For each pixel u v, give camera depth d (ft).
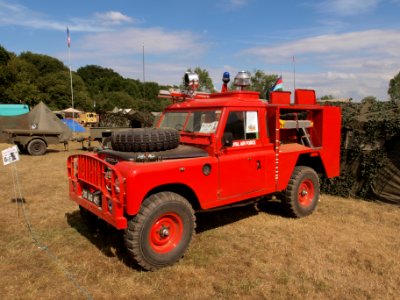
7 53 183.62
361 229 18.11
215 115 15.93
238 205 17.33
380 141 23.11
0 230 17.42
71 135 52.42
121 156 13.75
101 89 304.71
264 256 14.70
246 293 11.89
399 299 11.53
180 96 19.43
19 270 13.32
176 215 13.64
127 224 12.89
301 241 16.33
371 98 28.45
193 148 15.53
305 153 20.18
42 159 42.80
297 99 20.31
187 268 13.50
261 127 17.58
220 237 16.83
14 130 47.32
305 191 20.33
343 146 24.89
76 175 16.12
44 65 267.59
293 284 12.45
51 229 17.60
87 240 16.20
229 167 15.62
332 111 21.49
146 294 11.76
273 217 19.97
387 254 14.97
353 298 11.62
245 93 17.37
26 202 22.47
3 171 33.88
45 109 52.37
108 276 12.88
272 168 17.99
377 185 23.44
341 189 25.03
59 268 13.46
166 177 13.20
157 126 18.71
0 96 165.68
